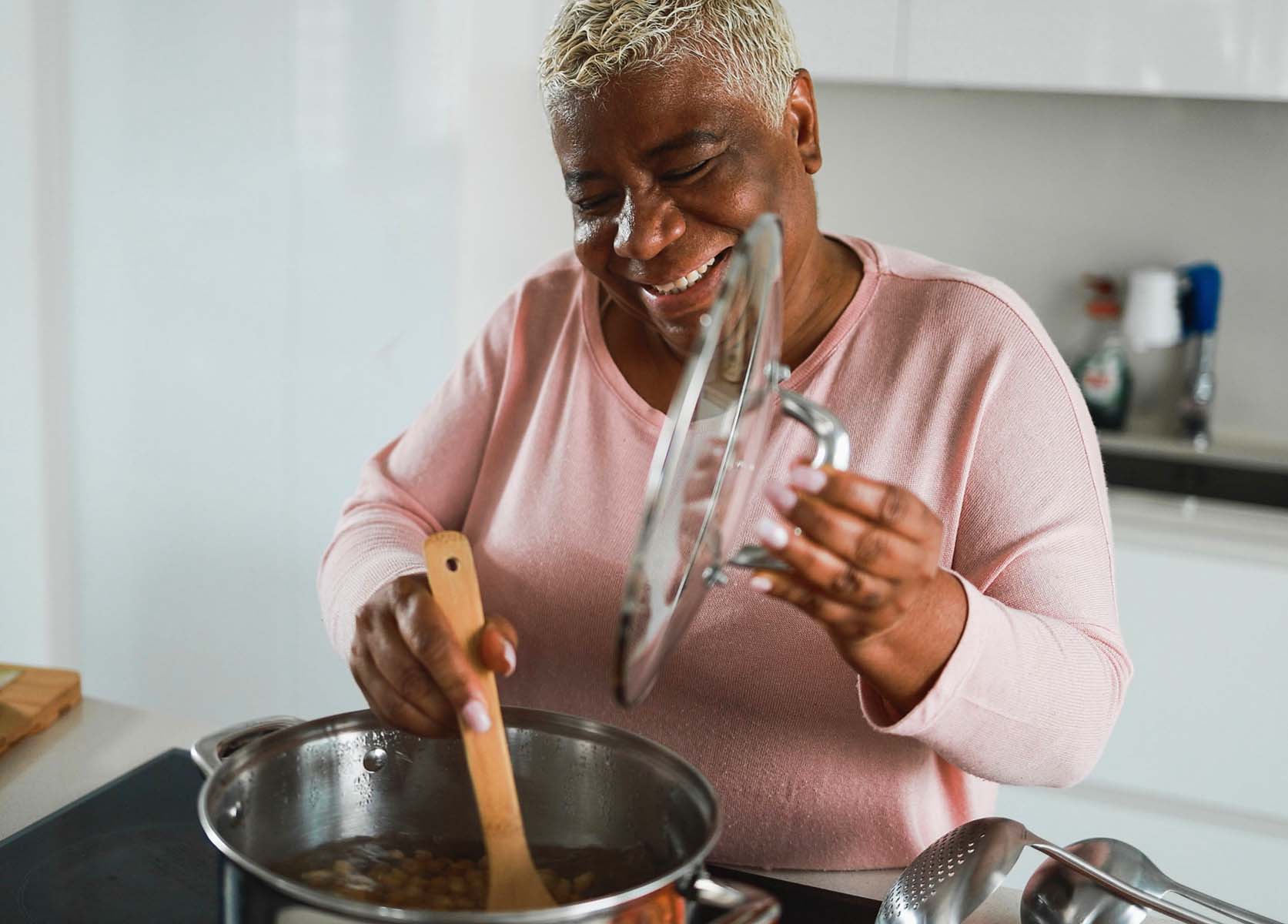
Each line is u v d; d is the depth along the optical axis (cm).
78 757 111
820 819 103
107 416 235
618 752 81
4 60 218
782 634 100
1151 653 210
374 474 125
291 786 81
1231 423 252
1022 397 98
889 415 100
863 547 65
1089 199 254
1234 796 208
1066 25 217
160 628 244
